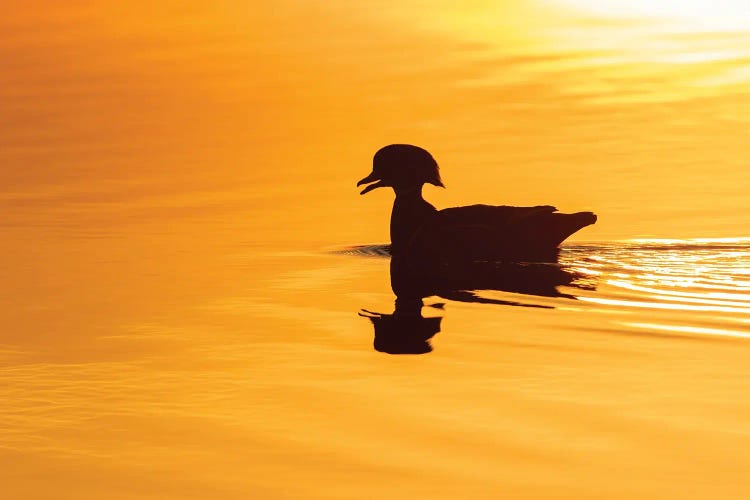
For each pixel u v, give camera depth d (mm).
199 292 15367
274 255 17625
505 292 15016
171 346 12898
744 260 16562
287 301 14859
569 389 11172
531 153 25141
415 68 34000
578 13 41969
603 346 12562
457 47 36812
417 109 29422
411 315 14008
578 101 29984
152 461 9719
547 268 16250
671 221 19547
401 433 10172
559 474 9312
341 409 10766
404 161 17906
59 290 15555
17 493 9227
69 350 12820
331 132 27328
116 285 15812
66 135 27391
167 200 21625
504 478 9250
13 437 10281
